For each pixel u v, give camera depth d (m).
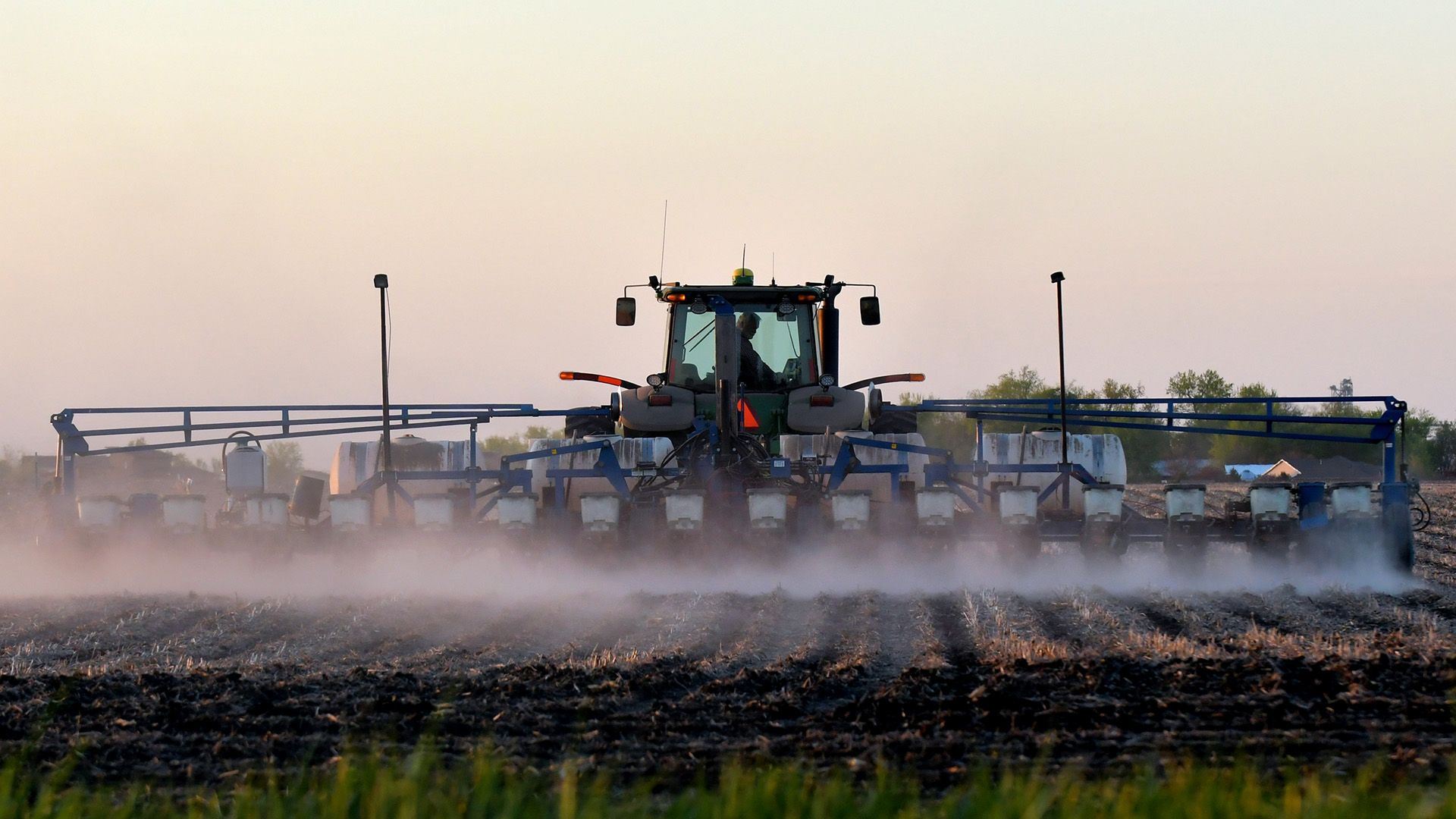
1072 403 53.91
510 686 30.36
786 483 50.75
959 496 50.75
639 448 52.41
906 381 57.38
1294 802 16.33
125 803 19.28
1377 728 24.86
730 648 37.34
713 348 57.84
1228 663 30.84
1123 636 36.94
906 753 23.86
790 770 18.95
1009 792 17.66
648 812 18.44
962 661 32.97
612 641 38.81
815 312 58.41
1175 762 22.16
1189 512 49.16
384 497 55.19
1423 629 38.34
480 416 54.47
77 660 36.97
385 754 24.03
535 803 17.97
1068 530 49.97
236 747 24.84
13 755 24.41
